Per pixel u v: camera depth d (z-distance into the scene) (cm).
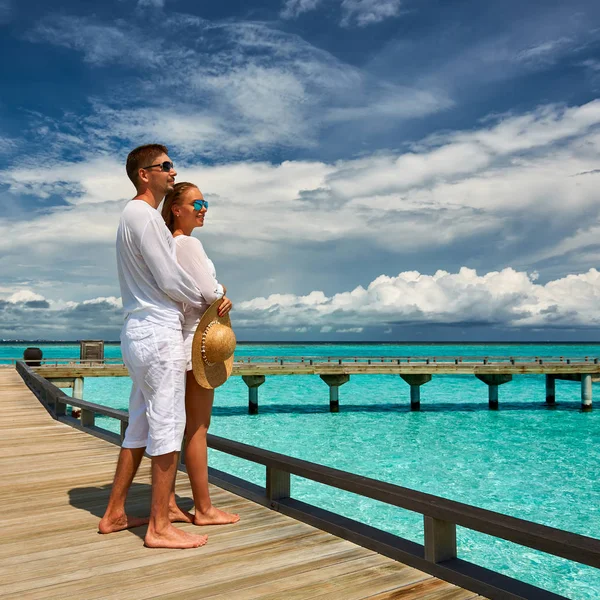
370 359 2477
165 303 289
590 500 980
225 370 315
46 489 421
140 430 314
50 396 927
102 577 254
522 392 3306
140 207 282
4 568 265
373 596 234
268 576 255
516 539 212
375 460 1338
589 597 612
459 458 1362
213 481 420
